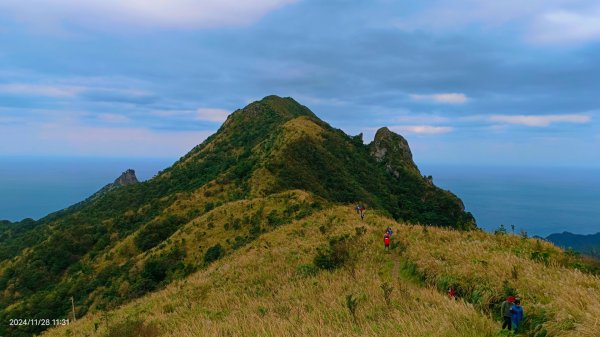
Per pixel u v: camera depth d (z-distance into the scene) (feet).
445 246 68.08
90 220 428.97
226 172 410.93
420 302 40.37
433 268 56.29
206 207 326.03
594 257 54.49
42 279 313.12
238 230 231.91
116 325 56.65
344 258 75.56
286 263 86.89
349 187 376.27
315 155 405.59
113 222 376.89
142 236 303.07
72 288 254.27
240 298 68.59
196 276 111.96
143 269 225.56
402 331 30.27
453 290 46.16
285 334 34.94
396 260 72.90
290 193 256.93
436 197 440.86
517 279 43.16
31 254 343.05
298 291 61.72
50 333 102.63
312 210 217.36
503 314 33.71
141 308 85.66
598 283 39.47
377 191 415.85
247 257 105.91
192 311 66.39
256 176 351.05
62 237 353.51
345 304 44.88
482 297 41.73
